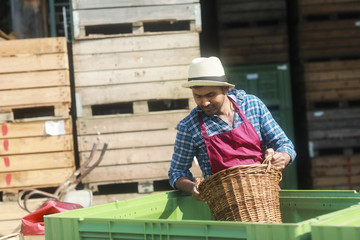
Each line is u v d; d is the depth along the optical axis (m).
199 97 4.26
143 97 7.57
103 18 7.61
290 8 11.55
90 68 7.57
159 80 7.59
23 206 7.32
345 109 10.46
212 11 12.46
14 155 7.48
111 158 7.51
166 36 7.63
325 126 10.43
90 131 7.52
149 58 7.61
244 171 3.69
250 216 3.64
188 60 7.62
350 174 10.38
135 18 7.63
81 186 8.27
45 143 7.48
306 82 10.47
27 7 10.15
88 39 7.59
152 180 7.53
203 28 12.54
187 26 8.27
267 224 2.77
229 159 4.28
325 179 10.37
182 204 4.66
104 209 4.02
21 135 7.48
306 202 4.20
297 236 2.67
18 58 7.49
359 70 10.49
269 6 10.95
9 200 7.45
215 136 4.34
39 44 7.49
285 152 4.30
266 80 10.94
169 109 8.47
